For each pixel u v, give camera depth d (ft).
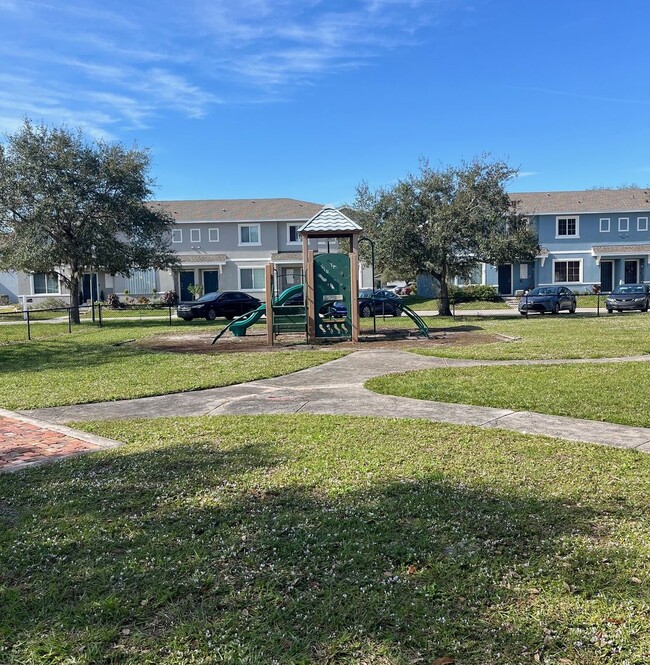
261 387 29.32
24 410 24.99
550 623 8.43
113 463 16.71
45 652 8.04
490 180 77.10
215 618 8.76
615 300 90.22
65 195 76.95
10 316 107.24
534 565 10.05
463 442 18.07
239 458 16.75
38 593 9.53
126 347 49.44
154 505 13.30
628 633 8.14
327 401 25.35
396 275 83.92
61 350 47.70
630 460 15.90
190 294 131.44
